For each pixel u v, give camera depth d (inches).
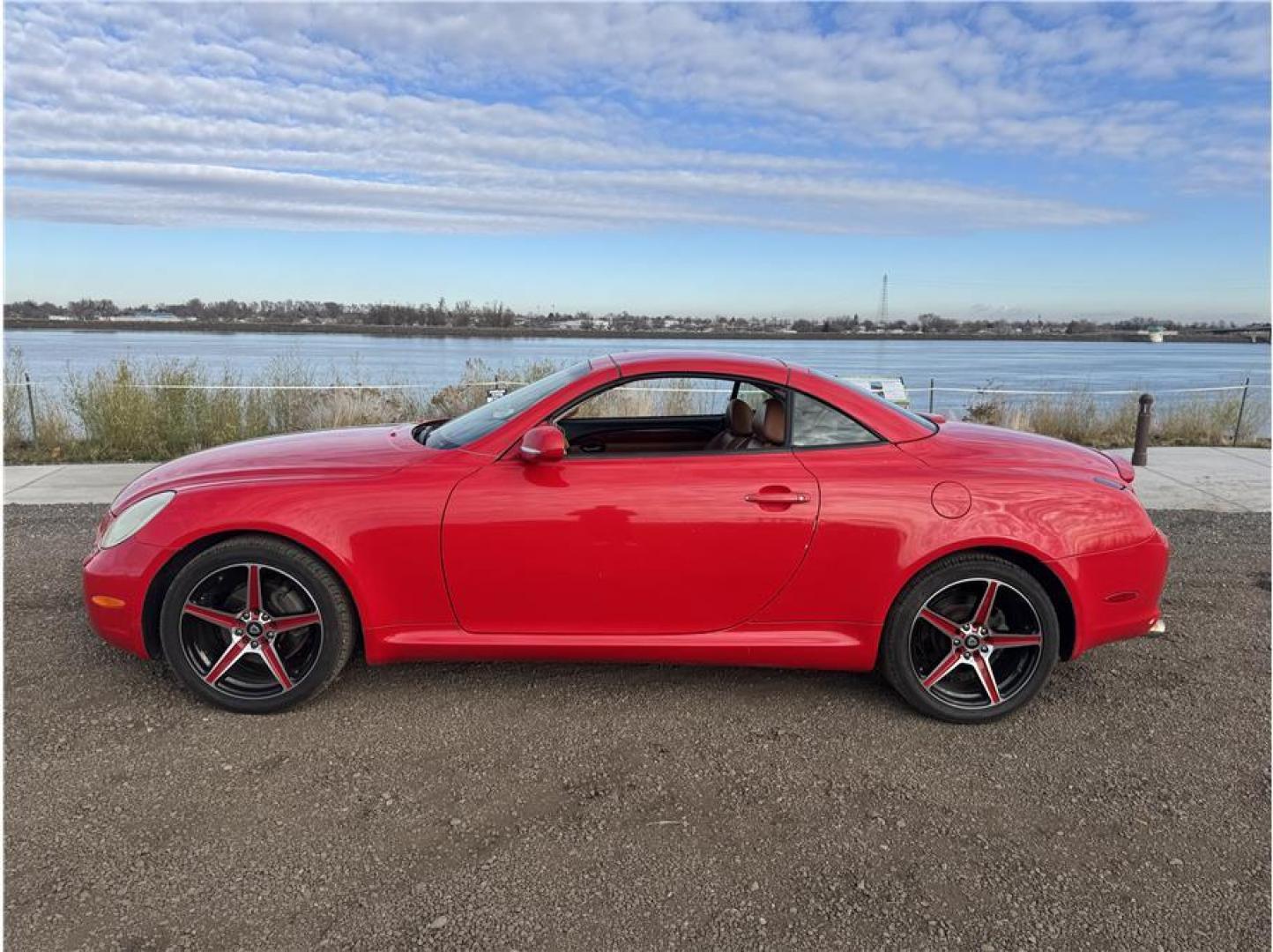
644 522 128.1
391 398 448.5
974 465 135.4
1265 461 368.2
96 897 91.0
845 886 95.5
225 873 95.5
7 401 374.9
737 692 143.6
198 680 130.4
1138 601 136.6
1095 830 107.0
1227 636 172.1
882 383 328.2
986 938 87.5
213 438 379.9
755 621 133.6
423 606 130.6
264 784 113.5
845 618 133.1
